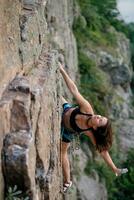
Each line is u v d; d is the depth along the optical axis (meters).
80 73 24.30
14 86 6.04
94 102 23.53
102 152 8.16
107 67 26.88
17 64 6.52
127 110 27.33
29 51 7.25
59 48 16.92
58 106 8.35
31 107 6.05
